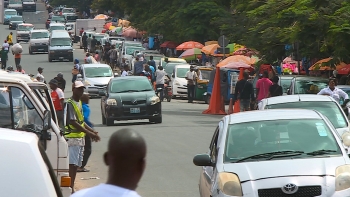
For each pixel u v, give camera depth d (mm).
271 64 76688
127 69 95312
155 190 31125
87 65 98938
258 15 72000
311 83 53156
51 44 149000
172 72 108188
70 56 148375
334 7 60594
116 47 153375
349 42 57156
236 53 98688
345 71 66062
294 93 52969
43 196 10539
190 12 127625
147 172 36062
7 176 10500
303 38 61562
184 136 51656
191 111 77812
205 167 24531
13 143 10594
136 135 9875
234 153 22516
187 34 127750
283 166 21406
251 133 23297
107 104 61344
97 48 158000
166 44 142500
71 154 30062
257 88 60844
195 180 33750
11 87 22859
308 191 20641
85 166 39250
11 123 22750
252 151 22484
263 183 20766
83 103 35375
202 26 126875
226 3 131125
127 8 152250
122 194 9594
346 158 22016
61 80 67625
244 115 24703
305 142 22797
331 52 65250
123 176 9742
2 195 10453
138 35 167375
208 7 127188
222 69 92312
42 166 10664
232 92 90875
